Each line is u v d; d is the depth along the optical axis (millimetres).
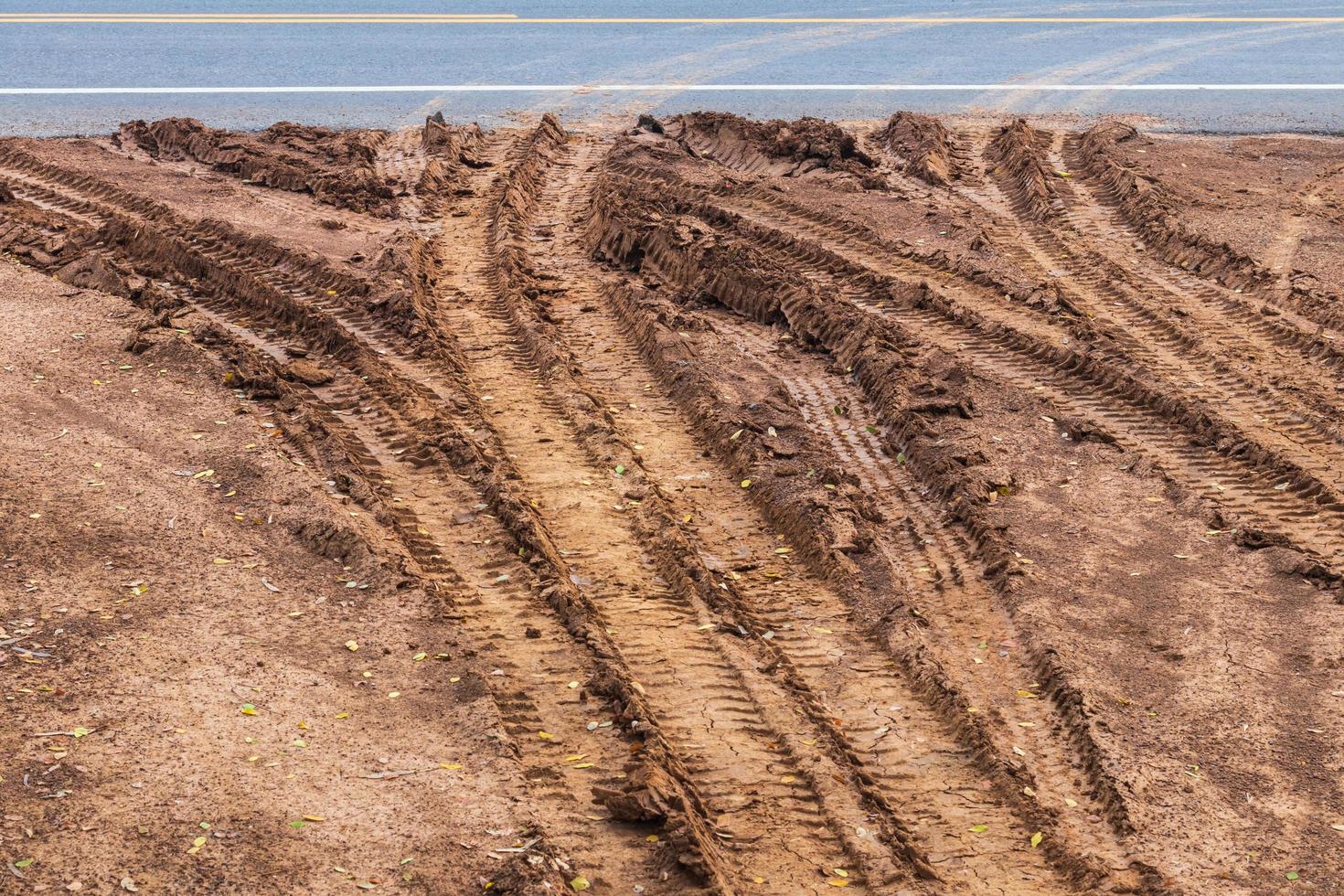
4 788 6945
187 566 9258
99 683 7910
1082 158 19469
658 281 15477
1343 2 30828
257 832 6824
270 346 13305
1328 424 11906
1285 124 21469
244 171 18547
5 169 18297
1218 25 28438
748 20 28281
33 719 7523
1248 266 15289
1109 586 9672
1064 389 12875
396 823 6984
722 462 11500
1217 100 22828
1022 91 23172
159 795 7020
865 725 8320
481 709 7996
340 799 7133
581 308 14711
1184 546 10203
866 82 23547
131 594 8867
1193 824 7418
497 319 14320
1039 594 9531
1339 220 16953
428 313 14211
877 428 12125
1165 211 16922
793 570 9992
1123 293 14844
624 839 7129
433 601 9094
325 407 12023
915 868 7152
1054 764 7992
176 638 8438
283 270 15164
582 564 9836
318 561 9523
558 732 7977
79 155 18859
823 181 18391
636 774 7477
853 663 8922
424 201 17797
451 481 10820
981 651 9031
